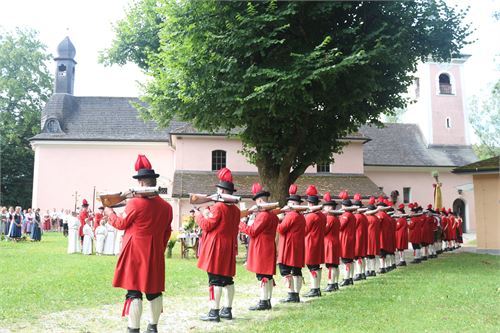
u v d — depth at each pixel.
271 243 8.38
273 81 14.91
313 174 33.56
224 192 7.56
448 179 40.47
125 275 5.84
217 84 15.56
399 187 39.91
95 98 41.75
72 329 6.82
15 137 44.03
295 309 8.34
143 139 38.38
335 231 10.69
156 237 6.03
